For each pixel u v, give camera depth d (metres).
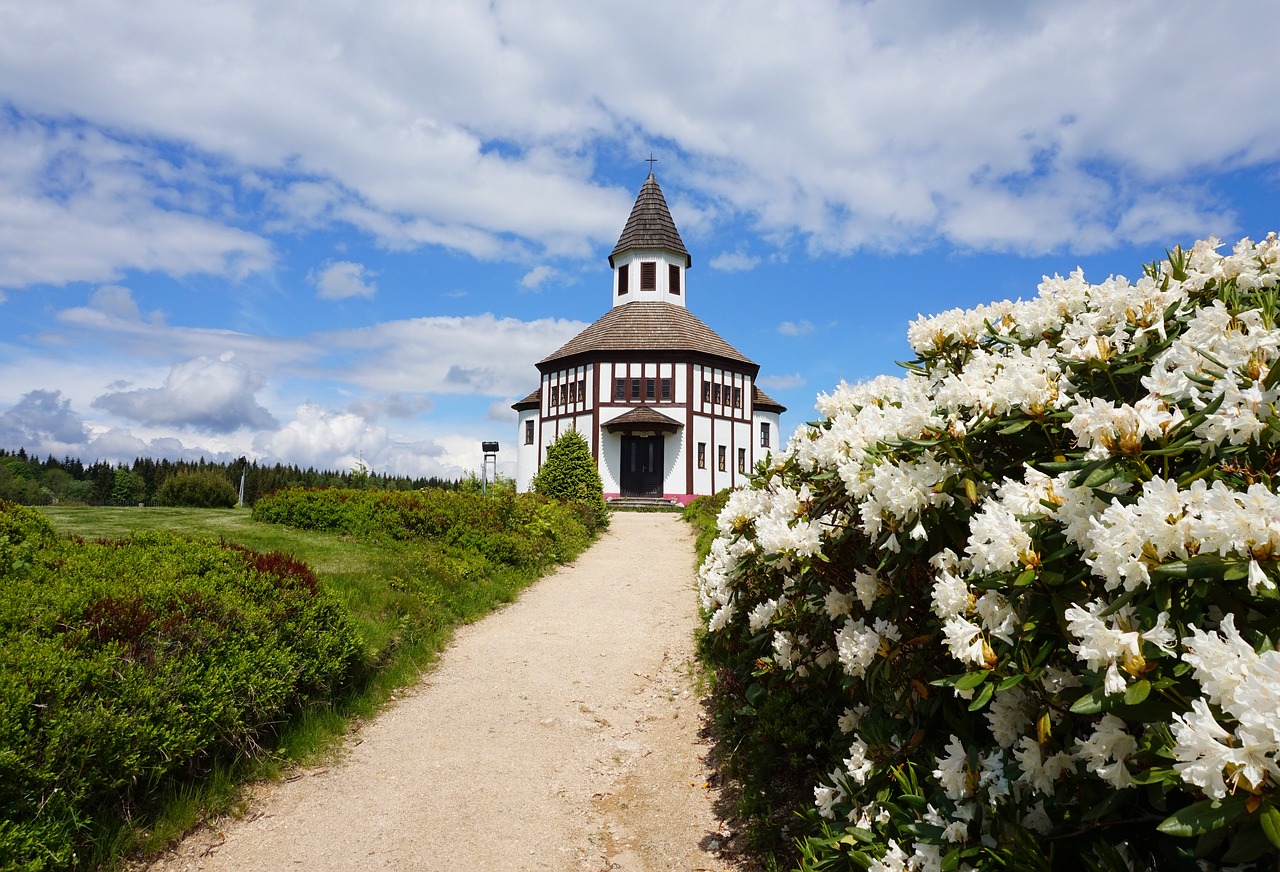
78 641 4.52
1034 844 2.30
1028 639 2.38
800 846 3.46
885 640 3.19
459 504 13.94
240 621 5.54
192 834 4.36
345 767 5.44
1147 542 2.01
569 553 14.91
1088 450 2.63
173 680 4.64
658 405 34.78
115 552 6.48
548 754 5.82
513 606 10.63
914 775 2.97
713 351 36.53
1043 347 3.21
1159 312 3.06
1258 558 1.86
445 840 4.48
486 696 7.05
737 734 5.50
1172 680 1.92
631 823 4.70
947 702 3.07
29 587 5.15
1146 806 2.27
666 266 40.75
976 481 2.99
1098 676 2.03
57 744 3.77
